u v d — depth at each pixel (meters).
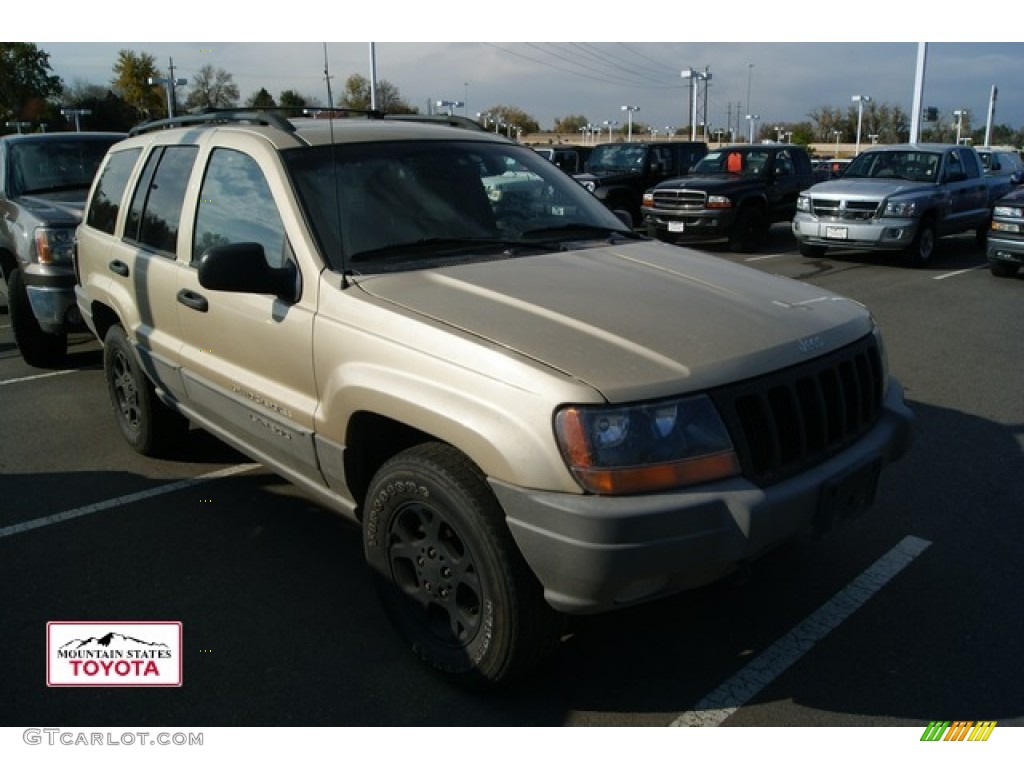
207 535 4.30
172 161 4.51
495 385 2.69
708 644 3.34
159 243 4.47
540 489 2.59
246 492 4.82
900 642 3.33
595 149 19.58
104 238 5.13
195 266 4.05
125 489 4.87
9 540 4.27
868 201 13.02
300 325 3.35
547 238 3.92
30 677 3.19
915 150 14.20
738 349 2.84
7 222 7.68
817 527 2.85
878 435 3.20
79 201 7.73
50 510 4.61
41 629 3.50
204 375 4.07
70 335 8.77
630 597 2.64
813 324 3.14
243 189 3.82
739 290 3.38
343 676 3.18
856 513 3.07
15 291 7.16
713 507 2.58
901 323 9.05
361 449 3.31
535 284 3.25
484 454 2.69
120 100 68.69
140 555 4.11
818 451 2.95
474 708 3.00
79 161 8.66
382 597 3.27
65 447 5.57
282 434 3.58
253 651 3.34
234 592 3.77
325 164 3.69
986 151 16.92
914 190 13.14
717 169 16.91
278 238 3.56
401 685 3.12
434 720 2.94
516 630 2.78
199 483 4.95
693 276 3.52
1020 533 4.19
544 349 2.74
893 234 12.87
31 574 3.93
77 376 7.32
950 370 7.18
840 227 13.30
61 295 6.77
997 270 12.10
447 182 3.90
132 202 4.85
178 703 3.04
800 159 17.16
